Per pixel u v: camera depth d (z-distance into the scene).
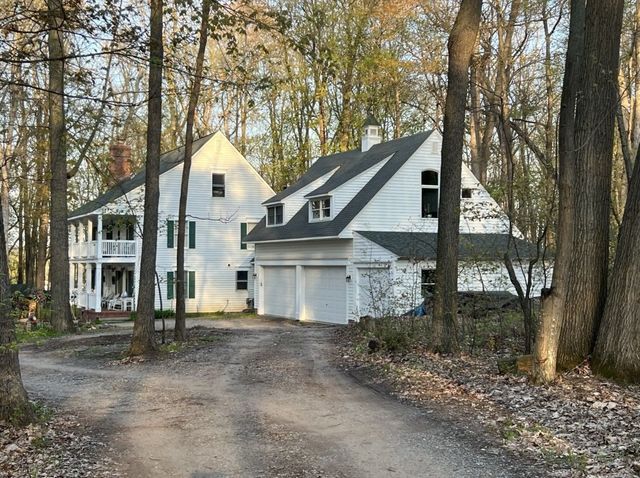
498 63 26.61
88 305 34.72
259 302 33.22
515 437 6.86
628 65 18.62
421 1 29.08
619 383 8.65
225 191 36.38
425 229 26.19
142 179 33.50
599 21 9.34
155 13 12.75
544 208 12.30
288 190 32.47
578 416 7.48
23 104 23.00
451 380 9.99
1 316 7.26
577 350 9.34
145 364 13.82
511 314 14.63
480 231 22.17
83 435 7.46
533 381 9.14
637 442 6.40
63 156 21.95
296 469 6.06
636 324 8.77
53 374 12.88
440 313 12.45
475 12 12.19
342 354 14.45
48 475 5.88
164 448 6.89
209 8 9.79
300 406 8.99
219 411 8.78
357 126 37.72
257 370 12.52
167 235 34.34
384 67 34.25
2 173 24.98
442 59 30.05
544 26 24.53
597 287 9.39
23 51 7.95
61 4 7.76
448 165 12.39
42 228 37.28
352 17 32.91
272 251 31.91
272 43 28.98
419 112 38.94
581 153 9.47
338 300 26.30
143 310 15.06
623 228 9.03
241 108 40.53
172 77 15.88
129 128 31.98
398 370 11.26
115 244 33.28
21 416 7.41
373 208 25.39
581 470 5.73
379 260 23.09
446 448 6.64
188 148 17.59
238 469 6.10
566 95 8.81
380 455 6.47
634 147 18.67
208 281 35.78
